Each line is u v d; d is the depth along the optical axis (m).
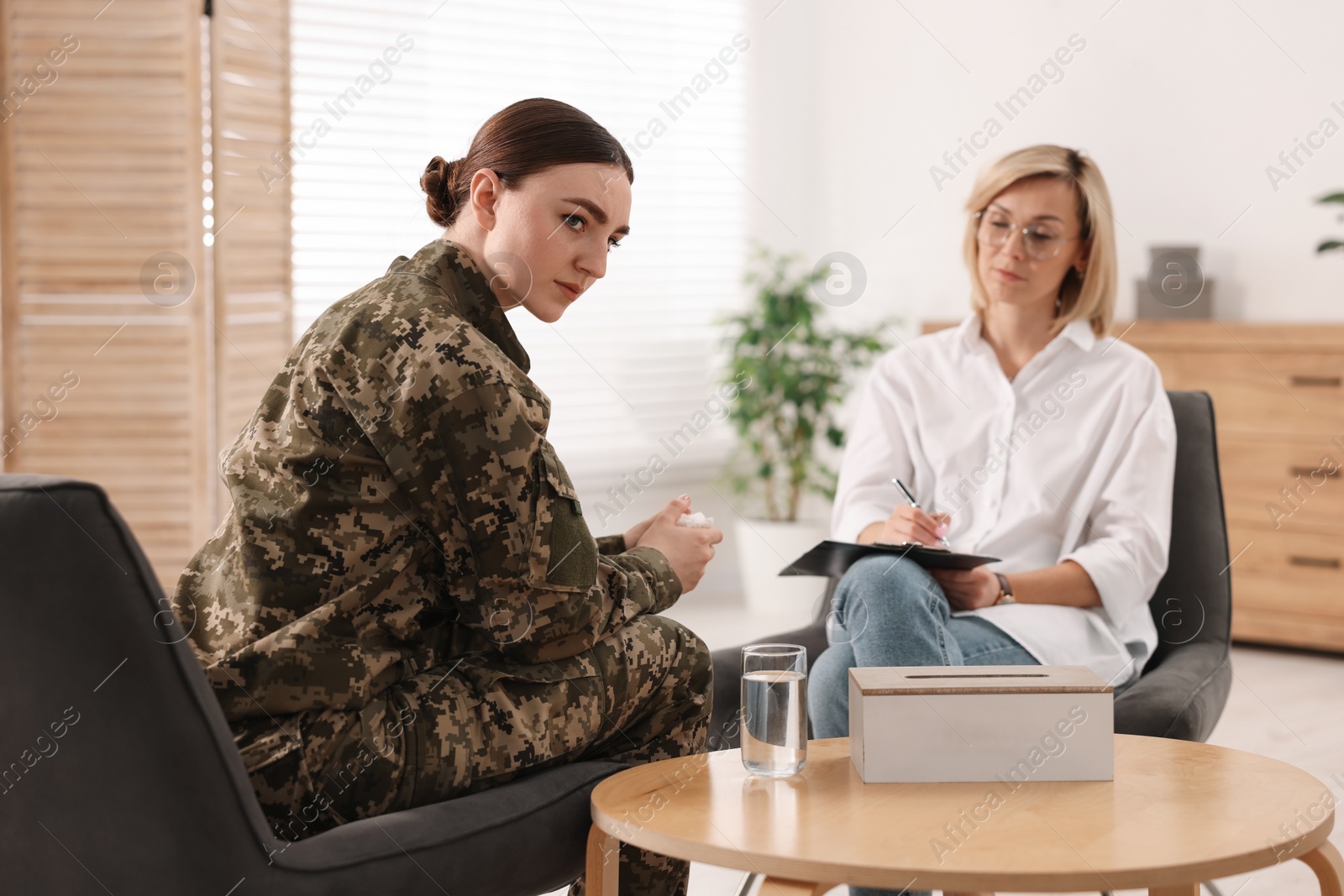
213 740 1.00
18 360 3.09
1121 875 0.92
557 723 1.22
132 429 3.12
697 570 1.39
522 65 4.14
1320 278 3.59
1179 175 3.87
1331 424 3.26
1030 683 1.17
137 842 1.02
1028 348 2.00
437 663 1.25
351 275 3.81
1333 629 3.29
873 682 1.19
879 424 2.08
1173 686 1.55
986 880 0.92
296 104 3.71
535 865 1.16
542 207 1.29
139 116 3.08
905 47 4.56
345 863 1.03
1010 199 1.94
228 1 3.14
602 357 4.35
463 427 1.16
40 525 0.95
